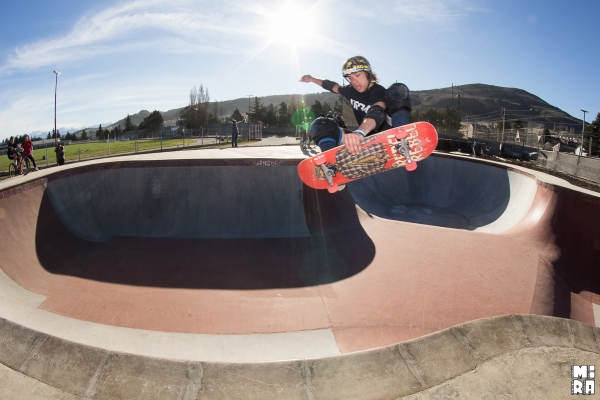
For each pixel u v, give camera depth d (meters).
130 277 5.92
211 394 2.37
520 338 2.96
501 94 174.50
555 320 3.16
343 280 5.97
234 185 8.47
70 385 2.45
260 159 8.57
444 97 153.25
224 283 5.83
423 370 2.64
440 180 13.25
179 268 6.29
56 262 6.27
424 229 8.19
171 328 4.69
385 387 2.51
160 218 8.09
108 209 8.09
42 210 6.94
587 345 2.99
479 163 12.54
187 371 2.48
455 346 2.83
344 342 4.52
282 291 5.64
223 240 7.60
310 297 5.47
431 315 5.01
